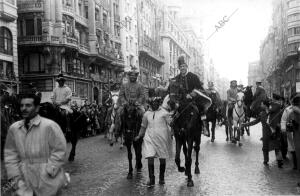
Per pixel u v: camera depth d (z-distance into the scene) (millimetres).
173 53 79125
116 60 50656
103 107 23250
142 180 8453
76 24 41375
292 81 43031
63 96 11570
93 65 45406
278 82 48625
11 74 30859
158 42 73562
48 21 36750
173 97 8367
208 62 87688
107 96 22797
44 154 4383
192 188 7504
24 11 37000
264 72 63531
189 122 7895
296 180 8070
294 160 9297
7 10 30500
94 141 17875
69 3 39906
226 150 13133
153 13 71250
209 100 8289
